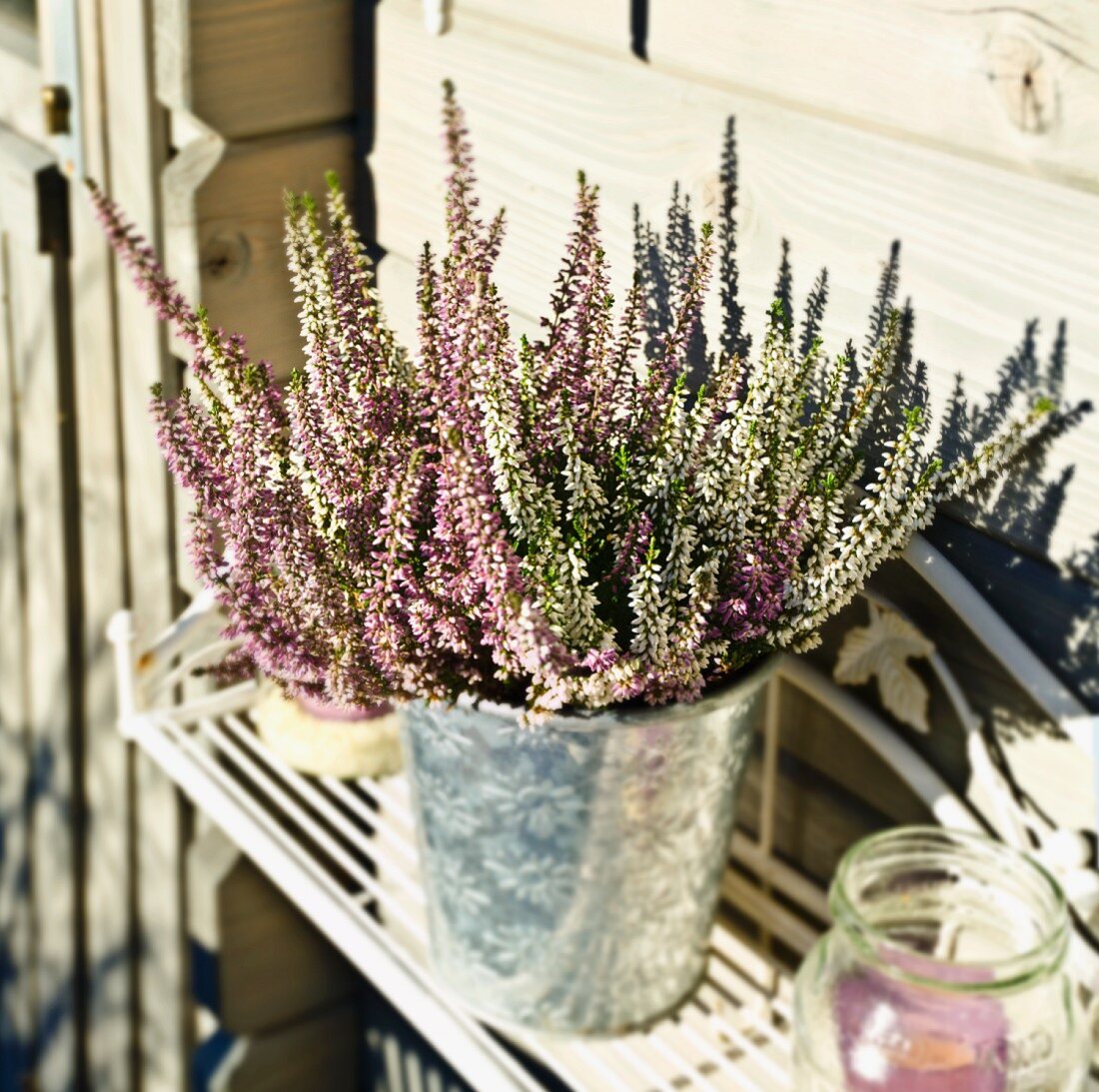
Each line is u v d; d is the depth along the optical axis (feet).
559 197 3.44
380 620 2.64
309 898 3.98
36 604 5.77
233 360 2.79
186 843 5.45
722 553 2.65
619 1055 3.82
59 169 4.73
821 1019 2.97
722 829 3.25
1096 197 2.45
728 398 2.62
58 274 4.92
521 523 2.58
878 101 2.72
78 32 4.29
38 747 6.10
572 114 3.34
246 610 2.82
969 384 2.70
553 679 2.53
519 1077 3.54
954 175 2.63
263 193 4.02
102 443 5.03
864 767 3.67
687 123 3.09
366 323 2.81
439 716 2.97
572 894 3.12
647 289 3.26
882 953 2.84
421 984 3.76
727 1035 3.71
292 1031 5.55
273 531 2.74
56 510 5.41
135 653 4.32
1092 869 3.12
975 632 2.93
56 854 6.24
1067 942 2.82
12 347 5.38
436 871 3.31
